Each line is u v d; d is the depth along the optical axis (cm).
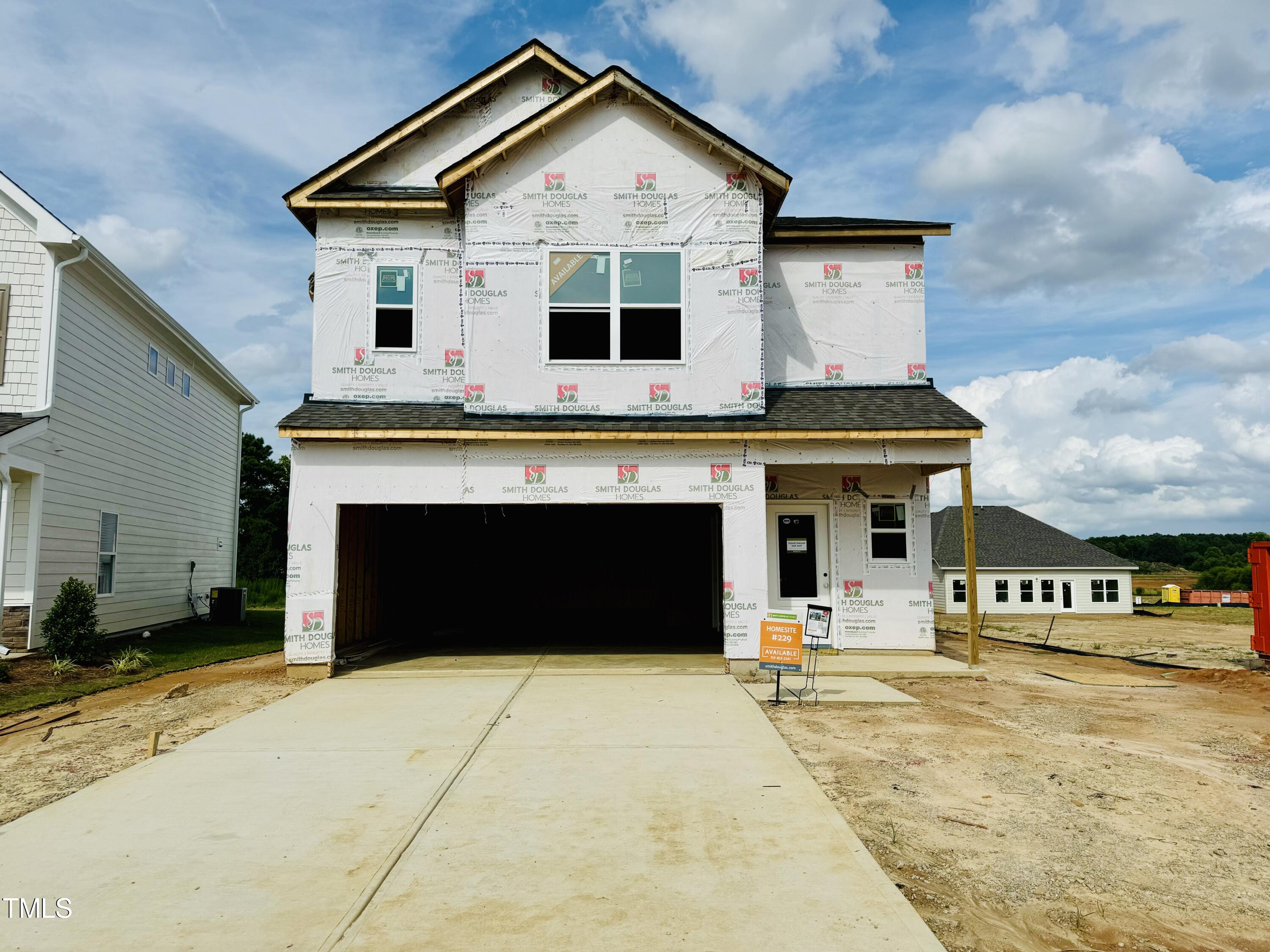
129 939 353
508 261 1092
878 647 1194
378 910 381
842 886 405
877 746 682
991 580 3409
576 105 1089
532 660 1156
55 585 1260
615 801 534
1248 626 2675
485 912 378
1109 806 538
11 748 698
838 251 1227
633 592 1622
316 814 512
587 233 1099
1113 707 872
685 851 450
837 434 1042
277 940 353
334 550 1038
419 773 598
